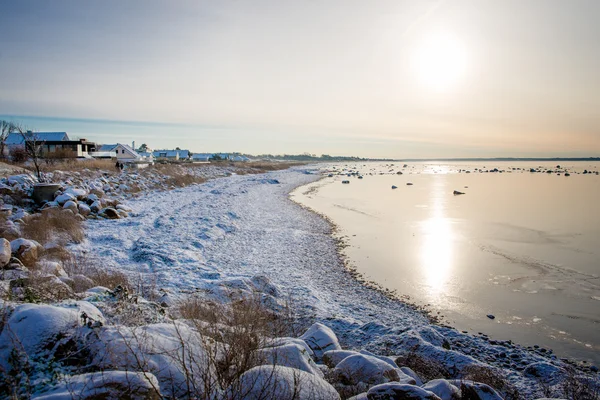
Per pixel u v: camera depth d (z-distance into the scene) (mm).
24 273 9023
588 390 7770
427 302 14656
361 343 9109
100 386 3240
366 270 18125
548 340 11961
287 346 5012
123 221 21453
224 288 11422
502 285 16422
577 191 56688
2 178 23141
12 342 3693
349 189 59969
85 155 54781
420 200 45219
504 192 55438
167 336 4359
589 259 19984
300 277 16094
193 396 3533
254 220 27703
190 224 22594
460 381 5941
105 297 6074
